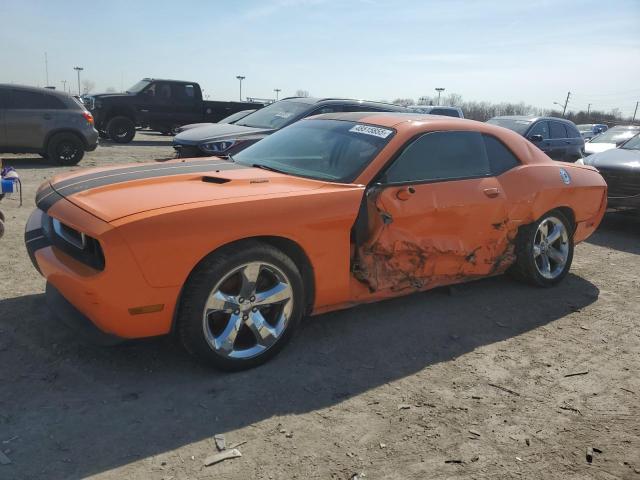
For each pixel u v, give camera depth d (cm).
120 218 285
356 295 382
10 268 481
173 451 254
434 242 407
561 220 514
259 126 923
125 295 285
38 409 280
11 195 823
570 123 1357
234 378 321
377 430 280
